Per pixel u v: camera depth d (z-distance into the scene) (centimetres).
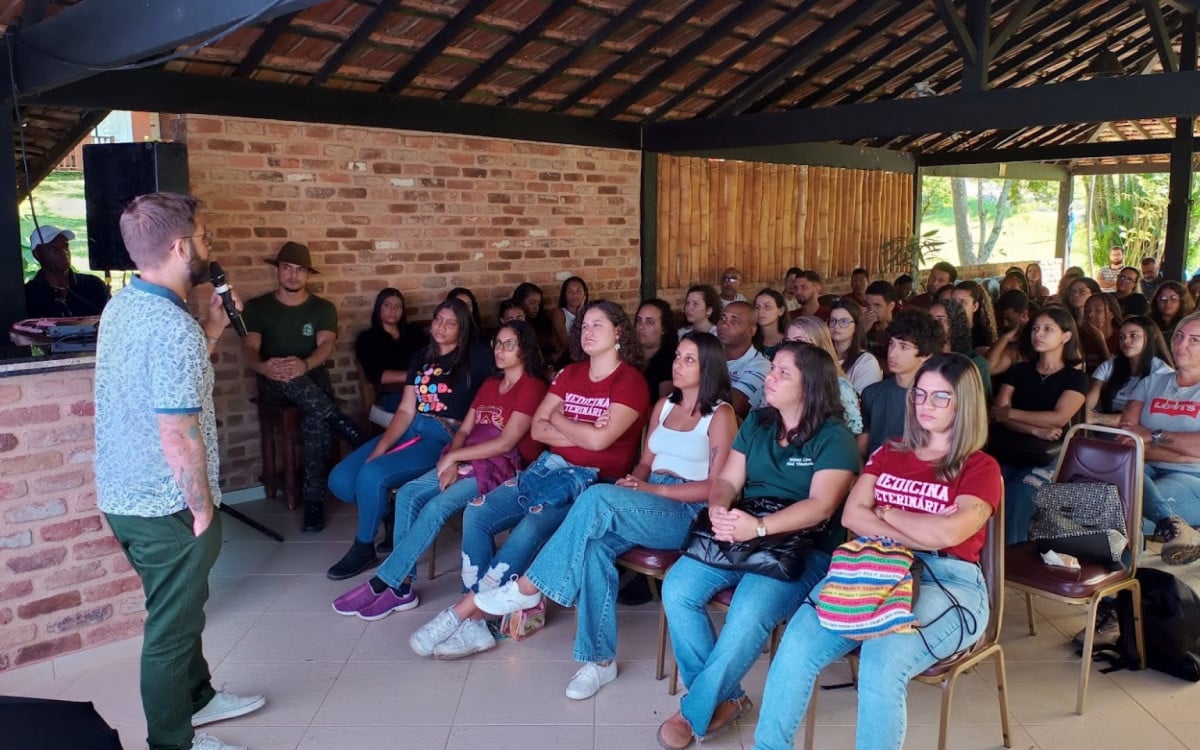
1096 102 488
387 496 397
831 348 348
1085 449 308
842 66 730
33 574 304
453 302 407
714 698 263
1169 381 385
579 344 393
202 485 239
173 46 281
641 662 324
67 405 307
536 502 331
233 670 317
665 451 325
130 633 331
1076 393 395
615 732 278
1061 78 910
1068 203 1405
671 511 304
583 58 582
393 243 568
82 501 313
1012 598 374
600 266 700
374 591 362
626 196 710
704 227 786
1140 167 1317
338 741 273
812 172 903
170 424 231
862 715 234
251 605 372
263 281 511
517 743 272
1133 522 293
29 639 305
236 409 504
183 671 253
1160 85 469
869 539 250
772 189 855
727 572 277
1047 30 756
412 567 358
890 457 264
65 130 570
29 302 494
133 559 248
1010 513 373
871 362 403
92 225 436
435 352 409
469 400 405
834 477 269
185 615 249
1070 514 298
